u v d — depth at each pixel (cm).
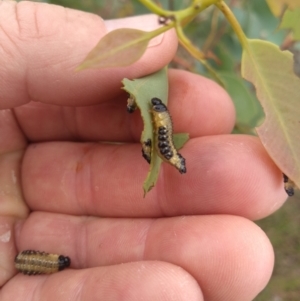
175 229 8
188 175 8
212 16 10
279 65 6
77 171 9
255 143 8
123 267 7
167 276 7
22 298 8
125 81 6
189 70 10
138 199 8
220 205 8
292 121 6
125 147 9
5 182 9
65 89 8
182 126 8
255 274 7
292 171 6
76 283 7
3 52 7
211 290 7
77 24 7
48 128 9
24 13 7
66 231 9
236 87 9
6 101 8
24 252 8
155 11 5
